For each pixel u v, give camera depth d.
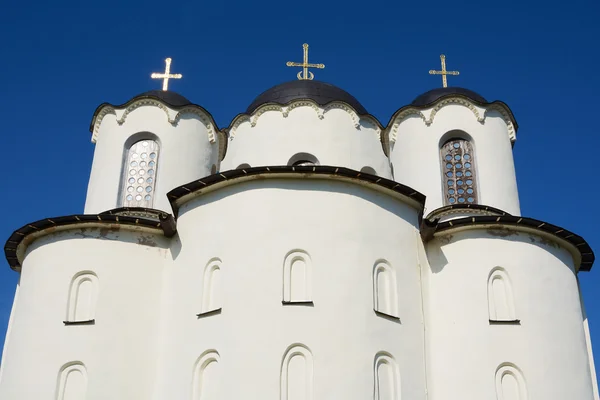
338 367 17.20
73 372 19.16
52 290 20.00
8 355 19.81
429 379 18.97
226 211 19.28
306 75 26.78
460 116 24.61
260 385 16.86
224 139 25.72
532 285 19.97
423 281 20.08
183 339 18.72
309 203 18.92
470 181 23.83
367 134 23.41
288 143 22.70
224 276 18.50
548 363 19.11
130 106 24.59
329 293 17.94
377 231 19.30
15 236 21.14
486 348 19.17
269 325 17.47
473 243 20.44
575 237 20.83
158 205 23.17
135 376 19.16
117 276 20.19
